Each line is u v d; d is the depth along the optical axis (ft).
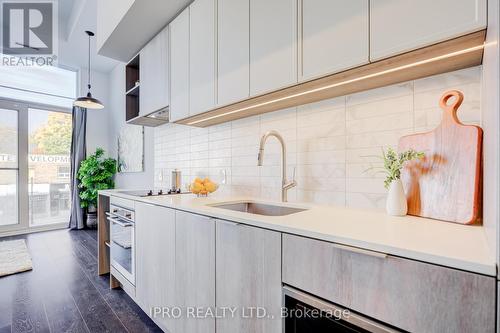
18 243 11.76
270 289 3.06
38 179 14.40
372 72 3.49
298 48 3.87
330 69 3.51
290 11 3.98
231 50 5.00
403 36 2.89
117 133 15.35
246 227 3.37
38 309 6.28
